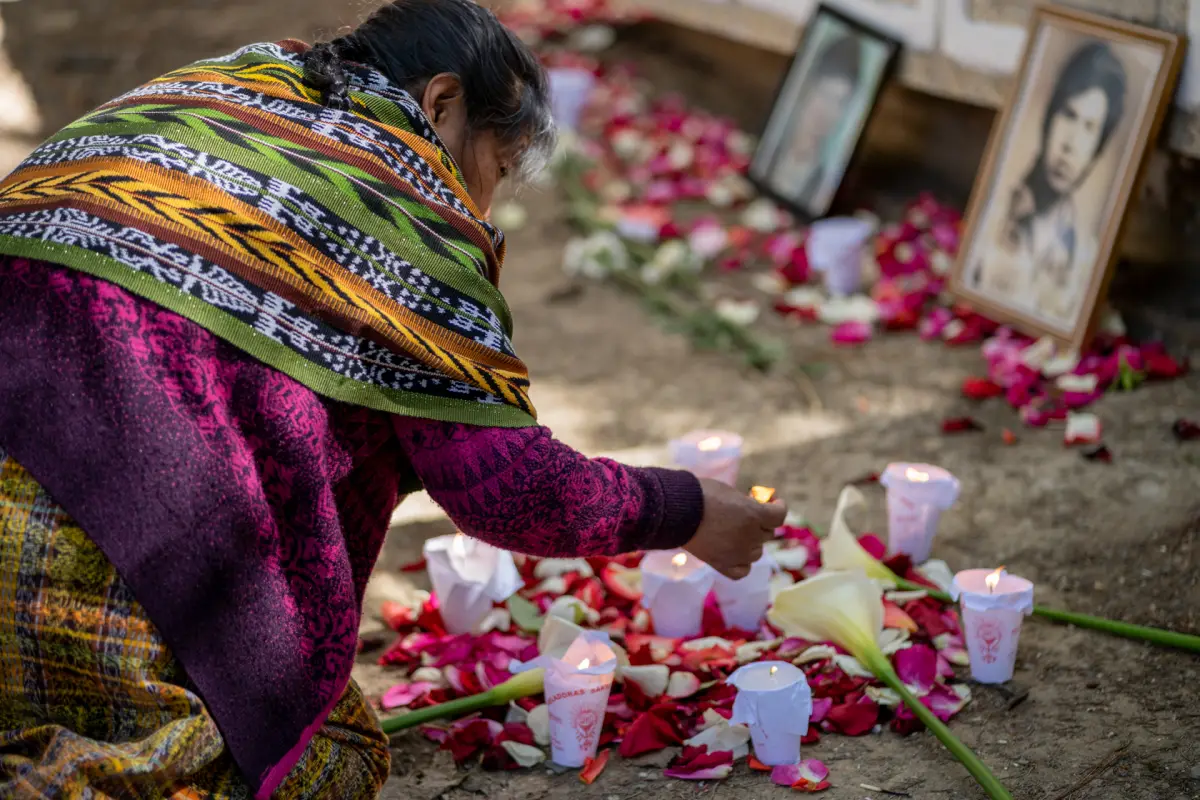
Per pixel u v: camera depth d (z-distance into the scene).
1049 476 2.58
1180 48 2.74
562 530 1.56
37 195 1.43
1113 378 2.87
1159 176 2.94
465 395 1.53
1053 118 3.05
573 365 3.33
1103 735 1.84
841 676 1.96
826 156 4.00
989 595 1.91
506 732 1.89
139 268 1.38
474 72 1.61
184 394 1.38
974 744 1.84
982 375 3.05
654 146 4.79
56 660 1.41
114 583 1.38
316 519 1.46
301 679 1.47
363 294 1.48
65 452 1.35
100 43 6.33
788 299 3.60
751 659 2.02
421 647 2.12
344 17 6.53
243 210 1.43
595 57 5.71
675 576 2.07
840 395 3.04
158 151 1.44
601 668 1.79
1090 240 2.94
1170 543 2.30
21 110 5.48
